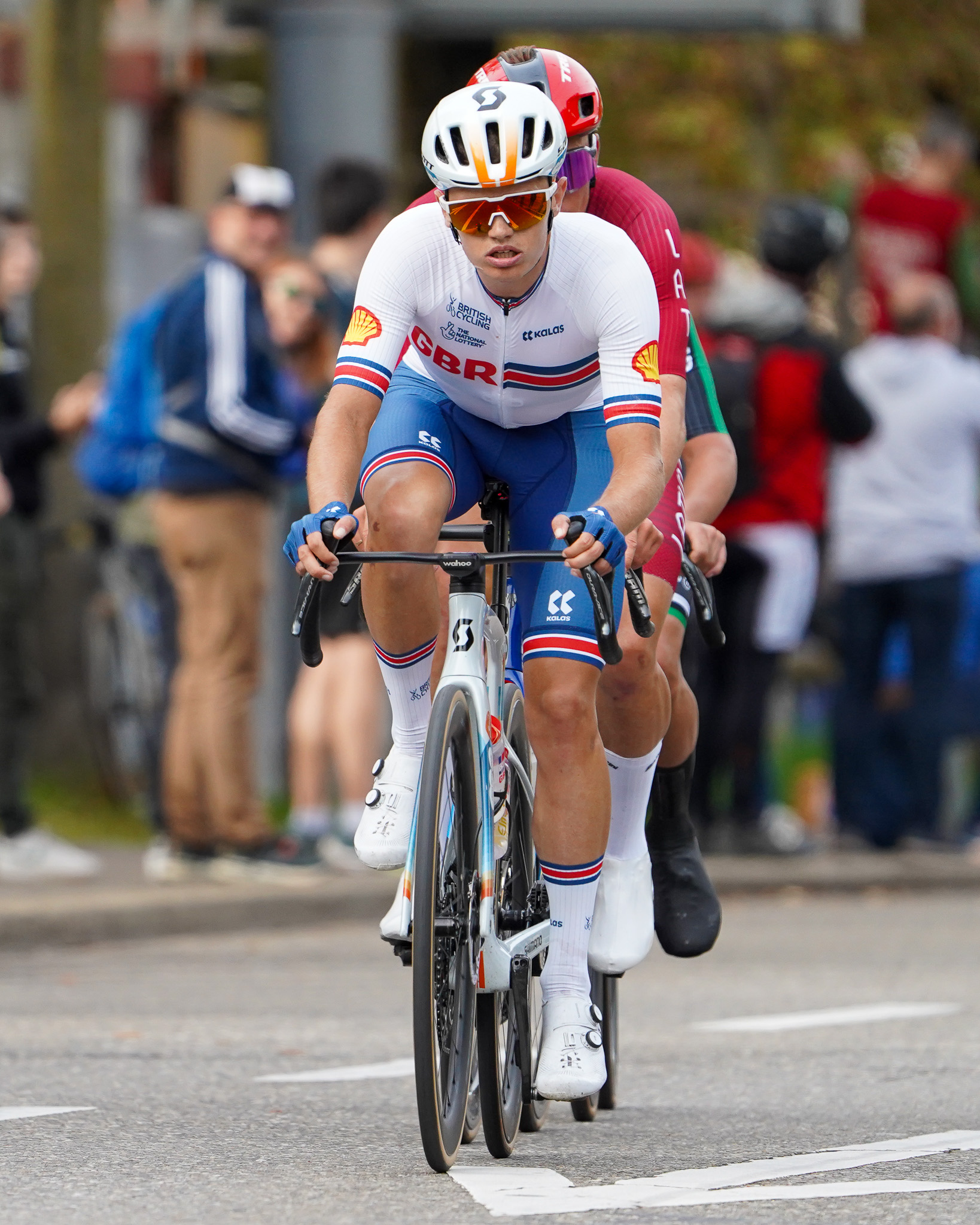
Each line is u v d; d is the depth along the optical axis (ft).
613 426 48.75
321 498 46.96
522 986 49.90
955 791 149.07
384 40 136.67
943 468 129.90
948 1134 51.19
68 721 135.13
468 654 48.42
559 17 139.64
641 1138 51.34
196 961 89.20
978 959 90.27
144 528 119.96
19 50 161.68
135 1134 50.85
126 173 168.14
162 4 169.07
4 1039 66.49
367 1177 45.93
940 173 159.02
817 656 146.92
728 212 216.95
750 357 119.34
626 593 48.39
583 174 52.54
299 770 109.81
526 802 52.21
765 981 82.79
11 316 107.14
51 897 97.09
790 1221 41.60
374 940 97.81
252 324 100.99
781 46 241.96
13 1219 41.78
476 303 49.06
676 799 56.65
